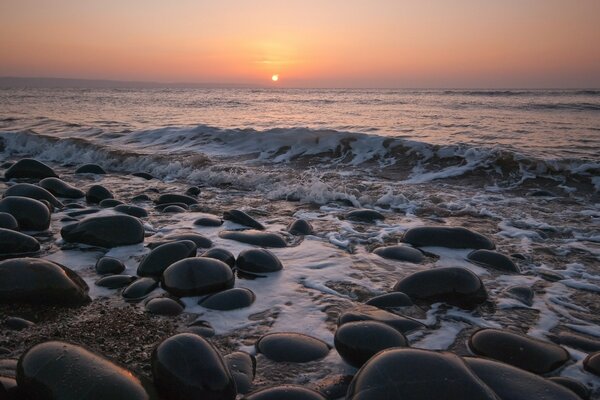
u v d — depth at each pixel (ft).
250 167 27.32
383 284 10.91
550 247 14.02
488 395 5.49
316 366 7.29
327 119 58.29
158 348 6.32
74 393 5.31
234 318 9.08
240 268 11.63
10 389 5.65
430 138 37.50
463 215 17.76
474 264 12.34
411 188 22.20
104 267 11.42
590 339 8.32
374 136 31.24
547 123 49.80
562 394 6.00
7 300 9.12
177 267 10.20
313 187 21.04
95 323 8.70
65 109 77.61
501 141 35.47
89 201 18.90
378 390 5.59
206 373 5.90
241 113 71.46
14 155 32.71
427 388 5.54
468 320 9.11
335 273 11.60
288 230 15.34
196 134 36.86
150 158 28.58
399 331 7.63
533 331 8.79
